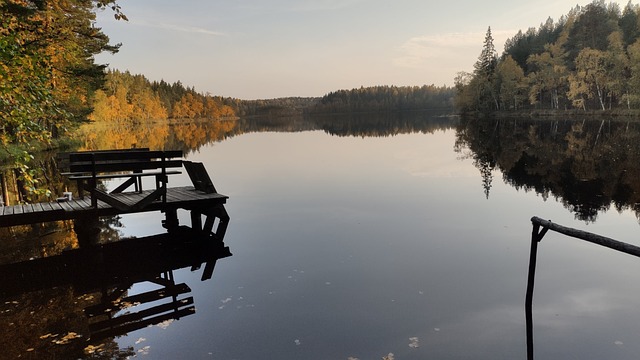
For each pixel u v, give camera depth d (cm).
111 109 10612
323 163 2353
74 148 3466
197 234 982
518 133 4409
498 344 462
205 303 592
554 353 443
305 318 534
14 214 838
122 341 488
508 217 1075
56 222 1112
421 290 616
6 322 550
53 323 543
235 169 2206
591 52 7131
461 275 674
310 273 698
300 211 1193
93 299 624
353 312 547
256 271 718
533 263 504
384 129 6669
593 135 3562
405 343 466
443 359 434
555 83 8344
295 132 6588
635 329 493
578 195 1348
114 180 1991
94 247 822
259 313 552
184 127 10319
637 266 706
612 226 985
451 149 3039
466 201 1287
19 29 744
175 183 1838
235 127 9931
